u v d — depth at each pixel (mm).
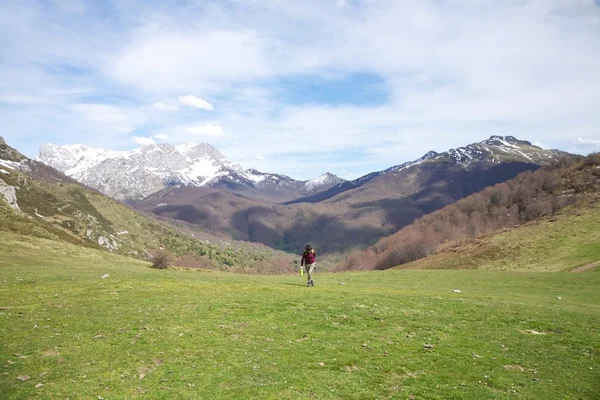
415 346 17172
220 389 12648
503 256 82500
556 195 176625
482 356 16344
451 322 21062
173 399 11945
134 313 20594
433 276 55719
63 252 67562
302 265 35156
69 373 13391
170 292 26672
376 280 50594
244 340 17219
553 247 78562
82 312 20438
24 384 12500
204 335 17594
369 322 20578
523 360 16094
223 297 25438
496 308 24703
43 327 17859
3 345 15523
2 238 63406
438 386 13531
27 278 30250
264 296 26344
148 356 15039
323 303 24484
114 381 12930
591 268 56906
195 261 158250
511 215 181125
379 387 13336
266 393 12500
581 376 14734
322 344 17109
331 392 12812
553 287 43188
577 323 21484
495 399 12781
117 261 74438
